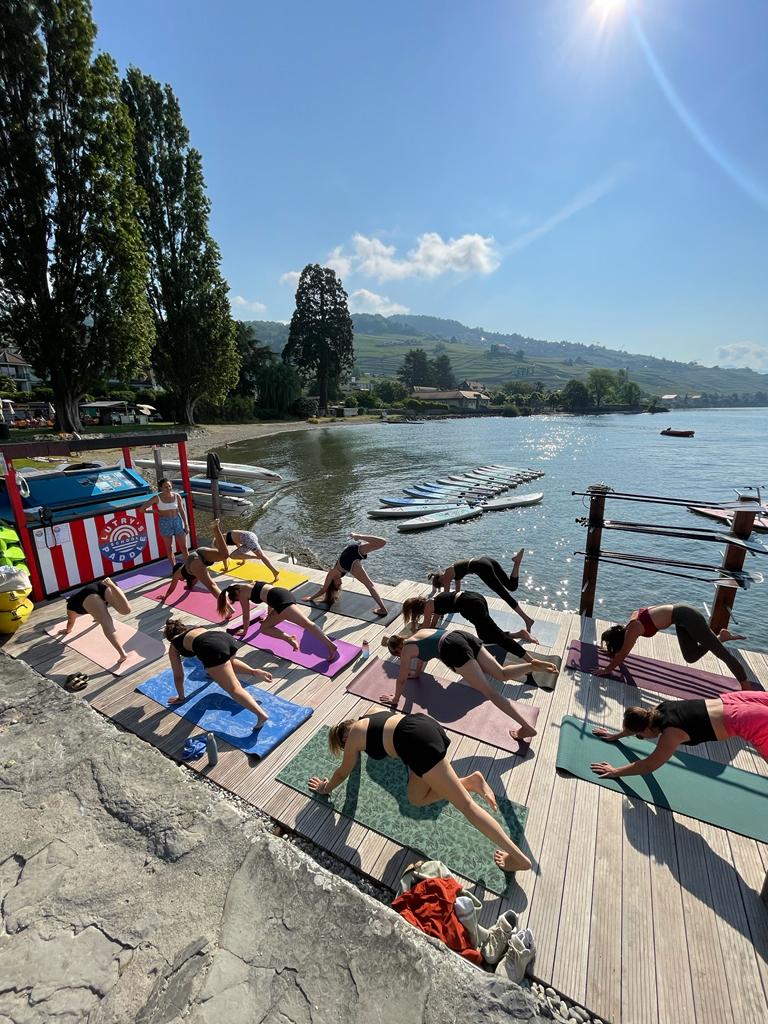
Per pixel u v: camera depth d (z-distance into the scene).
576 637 6.11
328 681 5.16
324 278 68.44
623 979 2.51
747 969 2.55
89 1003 1.78
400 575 11.37
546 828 3.38
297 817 3.47
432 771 2.99
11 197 24.72
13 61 23.31
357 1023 1.66
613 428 62.09
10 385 55.97
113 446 7.98
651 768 3.54
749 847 3.23
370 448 36.81
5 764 2.95
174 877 2.25
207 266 39.12
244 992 1.78
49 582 7.14
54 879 2.27
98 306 27.39
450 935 2.52
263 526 15.05
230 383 42.72
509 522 16.08
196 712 4.57
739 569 5.84
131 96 34.78
